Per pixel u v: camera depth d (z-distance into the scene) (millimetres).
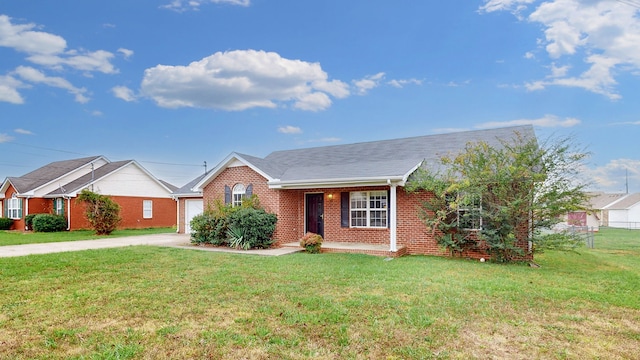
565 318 5785
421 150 15102
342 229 14602
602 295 7160
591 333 5184
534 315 5914
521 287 7688
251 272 9039
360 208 14383
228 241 14023
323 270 9359
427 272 9234
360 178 12445
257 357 4324
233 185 15547
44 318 5578
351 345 4668
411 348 4586
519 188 10898
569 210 10672
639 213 44156
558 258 12930
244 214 13602
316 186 13711
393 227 12203
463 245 12219
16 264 9695
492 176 10977
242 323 5398
